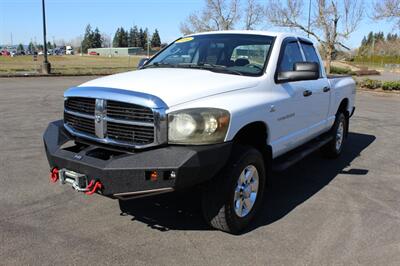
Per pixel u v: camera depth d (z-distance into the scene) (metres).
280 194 5.28
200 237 4.00
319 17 29.34
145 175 3.40
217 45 5.04
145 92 3.63
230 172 3.81
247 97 4.09
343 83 6.96
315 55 6.00
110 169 3.45
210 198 3.87
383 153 7.66
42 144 7.52
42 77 27.03
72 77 27.80
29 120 9.92
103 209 4.62
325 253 3.76
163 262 3.54
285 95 4.70
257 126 4.25
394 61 77.75
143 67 5.18
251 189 4.20
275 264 3.55
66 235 3.98
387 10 24.14
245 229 4.21
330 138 6.59
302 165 6.70
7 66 39.25
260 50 4.77
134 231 4.10
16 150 7.05
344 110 7.29
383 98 18.81
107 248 3.75
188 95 3.66
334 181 5.87
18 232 4.00
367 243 3.97
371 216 4.63
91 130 3.91
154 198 4.95
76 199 4.89
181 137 3.50
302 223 4.39
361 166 6.71
